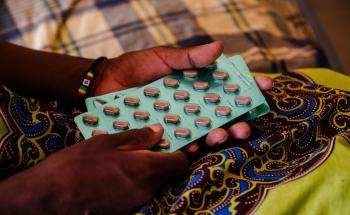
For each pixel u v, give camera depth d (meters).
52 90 0.60
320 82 0.65
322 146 0.50
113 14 0.93
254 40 0.89
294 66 0.87
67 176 0.42
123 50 0.89
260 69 0.85
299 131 0.51
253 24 0.93
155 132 0.49
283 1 1.01
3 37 0.94
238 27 0.92
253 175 0.49
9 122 0.48
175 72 0.56
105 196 0.43
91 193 0.42
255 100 0.53
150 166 0.45
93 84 0.59
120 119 0.53
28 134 0.50
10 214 0.41
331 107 0.53
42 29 0.92
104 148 0.44
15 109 0.50
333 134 0.53
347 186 0.46
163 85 0.55
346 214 0.44
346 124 0.53
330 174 0.47
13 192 0.41
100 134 0.48
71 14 0.94
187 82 0.55
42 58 0.62
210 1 0.96
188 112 0.52
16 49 0.63
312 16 1.06
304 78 0.67
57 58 0.62
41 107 0.53
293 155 0.52
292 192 0.46
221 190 0.48
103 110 0.53
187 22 0.92
